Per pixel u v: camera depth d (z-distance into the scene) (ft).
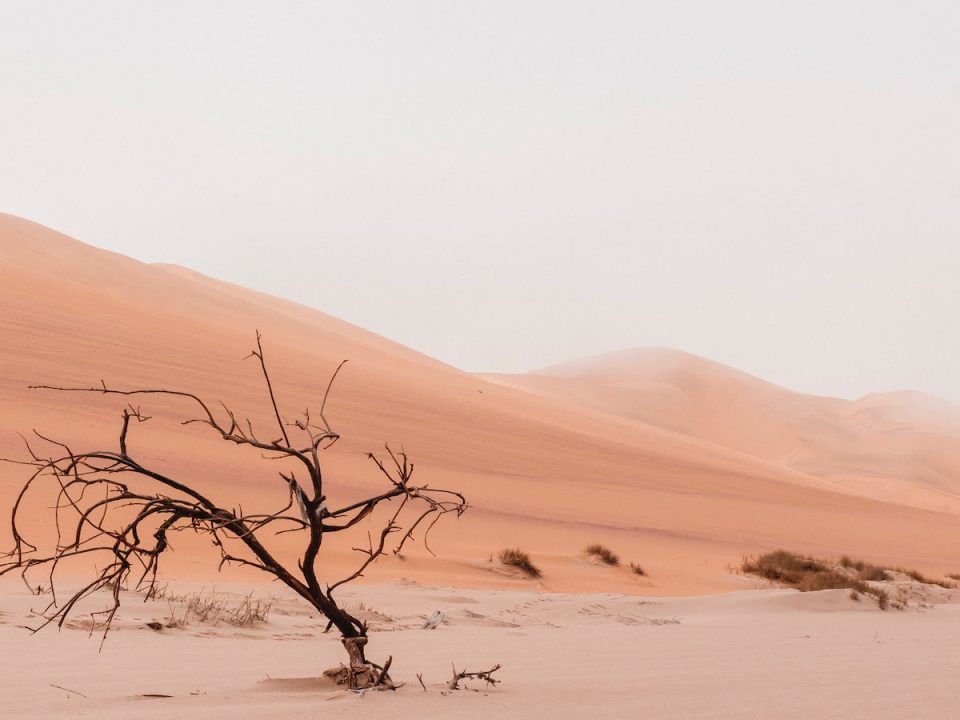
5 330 122.01
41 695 17.07
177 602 36.81
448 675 21.17
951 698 18.17
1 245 232.73
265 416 119.34
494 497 113.70
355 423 133.18
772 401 495.41
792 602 56.85
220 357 146.72
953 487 419.95
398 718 14.78
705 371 515.50
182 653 24.30
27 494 71.10
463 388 230.48
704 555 106.73
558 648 28.14
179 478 85.35
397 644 28.78
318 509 17.33
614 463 160.45
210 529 16.66
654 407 475.72
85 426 94.12
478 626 38.55
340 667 18.78
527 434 164.96
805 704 17.04
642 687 19.02
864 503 187.32
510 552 80.18
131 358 128.26
